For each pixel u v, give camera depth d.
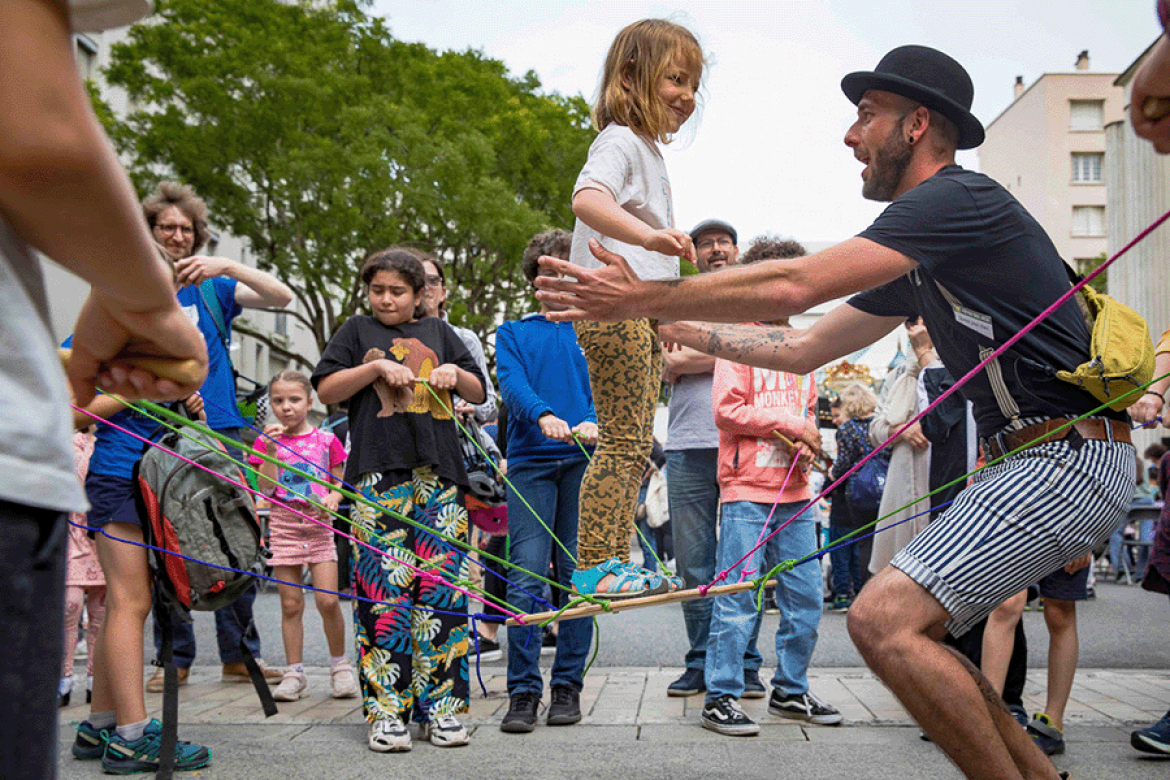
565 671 4.32
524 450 4.43
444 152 18.55
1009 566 2.27
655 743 3.84
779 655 4.40
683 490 4.96
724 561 4.25
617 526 3.01
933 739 2.28
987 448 2.52
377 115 18.59
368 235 18.34
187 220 3.96
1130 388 2.30
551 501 4.41
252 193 18.97
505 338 4.57
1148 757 3.59
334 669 5.03
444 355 4.26
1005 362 2.41
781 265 2.27
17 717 0.94
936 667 2.22
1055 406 2.37
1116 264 23.22
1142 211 22.20
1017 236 2.40
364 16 19.95
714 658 4.10
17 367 1.00
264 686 4.07
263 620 8.54
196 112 18.23
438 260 5.64
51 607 0.99
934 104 2.62
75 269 1.10
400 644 3.89
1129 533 13.84
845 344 2.93
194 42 18.31
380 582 3.92
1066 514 2.29
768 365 3.00
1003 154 53.81
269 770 3.45
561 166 21.83
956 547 2.28
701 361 4.86
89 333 1.30
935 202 2.36
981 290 2.43
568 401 4.50
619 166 2.79
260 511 6.93
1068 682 3.83
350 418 4.12
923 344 4.67
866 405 8.70
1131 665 5.94
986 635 3.85
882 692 4.90
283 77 17.78
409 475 4.05
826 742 3.83
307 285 19.28
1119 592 11.74
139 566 3.54
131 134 18.12
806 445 4.27
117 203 1.02
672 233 2.47
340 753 3.71
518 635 4.26
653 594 2.90
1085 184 50.09
